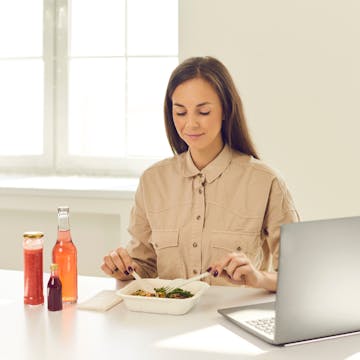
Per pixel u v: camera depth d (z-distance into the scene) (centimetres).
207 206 201
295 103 290
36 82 350
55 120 348
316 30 285
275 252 200
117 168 341
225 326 153
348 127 286
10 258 330
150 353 136
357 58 282
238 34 293
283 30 288
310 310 141
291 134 292
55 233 322
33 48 349
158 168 211
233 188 201
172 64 333
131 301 163
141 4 334
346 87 285
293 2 286
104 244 315
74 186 310
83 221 317
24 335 147
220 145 204
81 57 342
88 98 345
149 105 338
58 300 165
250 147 207
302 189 294
